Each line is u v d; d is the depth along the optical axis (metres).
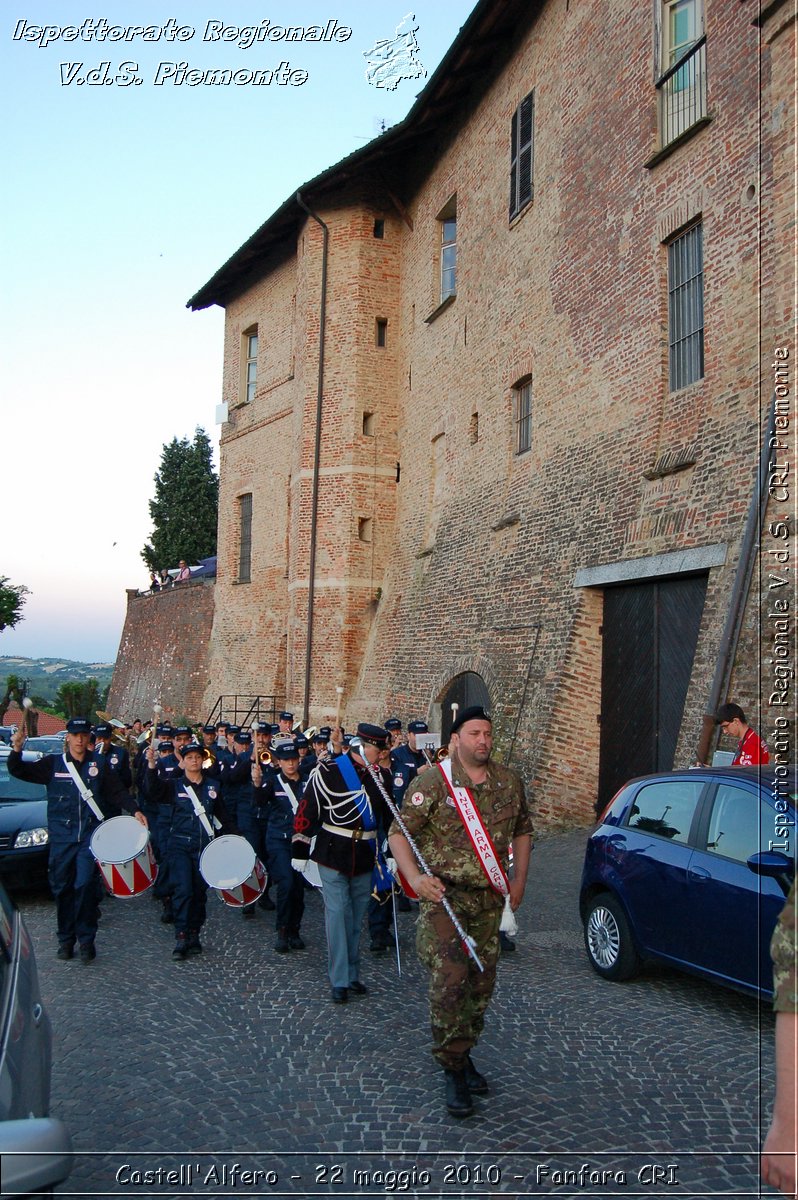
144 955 8.54
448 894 5.15
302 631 23.66
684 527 12.09
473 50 19.02
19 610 51.69
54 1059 5.84
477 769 5.28
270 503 28.16
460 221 20.66
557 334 16.14
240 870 8.56
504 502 17.75
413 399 22.84
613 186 14.59
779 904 5.71
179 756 9.10
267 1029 6.40
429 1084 5.39
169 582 40.72
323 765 7.38
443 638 19.30
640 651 13.22
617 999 6.84
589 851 7.63
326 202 24.25
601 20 15.16
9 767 8.55
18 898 11.08
